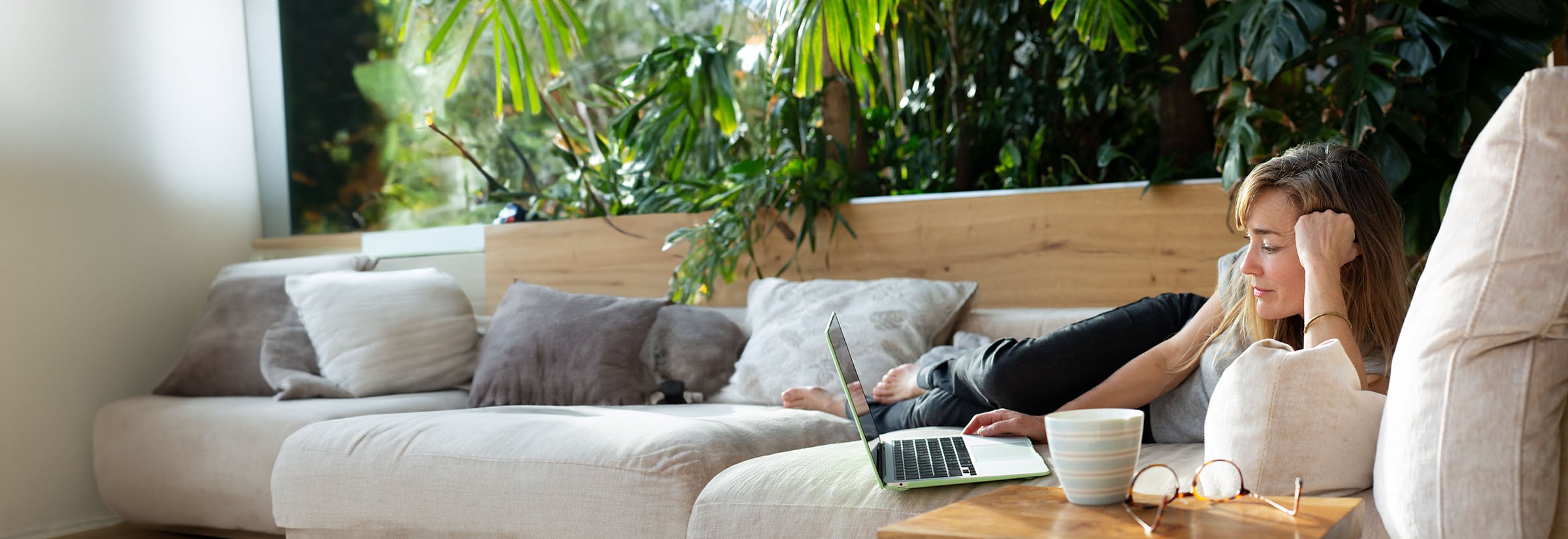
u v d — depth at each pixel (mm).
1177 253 2574
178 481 2729
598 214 3553
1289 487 1156
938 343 2561
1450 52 2328
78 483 3354
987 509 997
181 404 2885
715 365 2729
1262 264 1448
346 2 4121
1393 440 1059
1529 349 977
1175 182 2580
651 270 3299
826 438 2066
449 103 4016
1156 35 2771
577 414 2277
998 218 2801
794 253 3086
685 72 3336
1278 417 1159
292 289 3090
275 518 2152
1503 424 966
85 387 3400
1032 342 1720
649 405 2619
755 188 3066
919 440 1707
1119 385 1659
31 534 3205
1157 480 1354
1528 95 1005
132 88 3631
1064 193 2711
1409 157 2305
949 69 3246
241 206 4102
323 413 2621
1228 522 906
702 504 1564
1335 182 1416
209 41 3998
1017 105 3102
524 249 3551
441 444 1990
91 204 3461
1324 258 1361
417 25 4043
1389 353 1419
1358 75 2275
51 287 3314
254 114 4203
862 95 2990
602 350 2684
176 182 3791
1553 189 983
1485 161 1038
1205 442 1259
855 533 1386
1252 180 1463
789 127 3168
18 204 3232
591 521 1766
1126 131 3062
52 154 3338
